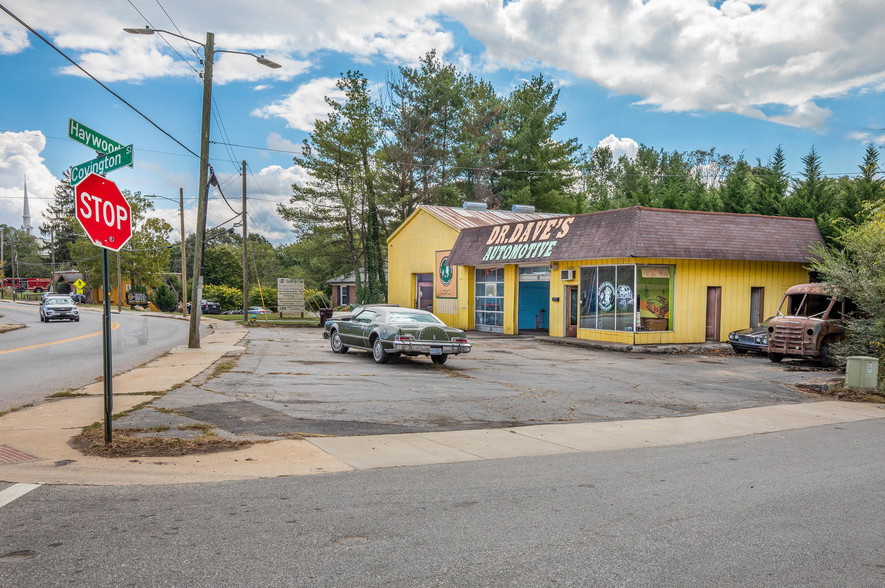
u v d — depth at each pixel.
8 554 4.17
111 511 5.09
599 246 22.17
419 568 4.09
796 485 6.36
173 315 51.84
